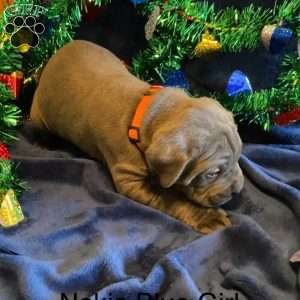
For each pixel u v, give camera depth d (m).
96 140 0.53
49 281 0.42
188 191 0.48
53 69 0.57
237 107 0.59
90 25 0.63
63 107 0.55
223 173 0.47
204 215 0.49
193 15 0.54
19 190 0.52
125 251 0.46
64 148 0.61
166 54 0.57
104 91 0.53
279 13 0.54
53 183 0.55
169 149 0.44
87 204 0.52
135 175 0.50
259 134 0.63
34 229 0.49
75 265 0.44
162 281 0.42
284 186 0.52
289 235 0.49
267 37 0.54
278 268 0.44
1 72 0.53
